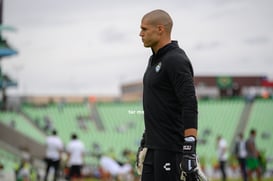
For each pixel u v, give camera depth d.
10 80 41.34
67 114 53.09
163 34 6.29
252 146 24.14
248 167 24.25
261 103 55.31
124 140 49.22
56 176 23.95
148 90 6.37
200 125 52.34
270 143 50.38
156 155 6.27
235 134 51.41
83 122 52.22
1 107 52.03
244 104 55.34
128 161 26.08
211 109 54.84
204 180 5.97
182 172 6.05
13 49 37.19
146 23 6.30
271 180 29.02
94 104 55.31
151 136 6.33
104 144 48.62
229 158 37.91
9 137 40.38
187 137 5.97
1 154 37.66
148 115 6.36
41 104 54.19
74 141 22.70
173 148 6.23
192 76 6.17
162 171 6.23
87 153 41.09
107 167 22.98
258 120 53.12
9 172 33.31
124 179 23.77
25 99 65.88
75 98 71.81
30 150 40.28
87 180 33.16
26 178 25.73
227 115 53.97
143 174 6.43
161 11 6.34
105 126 51.69
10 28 36.44
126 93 79.62
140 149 6.66
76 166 22.64
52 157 23.59
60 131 50.56
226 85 66.75
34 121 50.69
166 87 6.23
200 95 65.62
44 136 47.62
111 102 55.69
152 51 6.42
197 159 6.00
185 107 6.02
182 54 6.21
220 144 25.91
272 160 43.81
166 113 6.25
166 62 6.17
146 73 6.46
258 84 67.31
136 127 50.88
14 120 49.84
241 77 67.25
